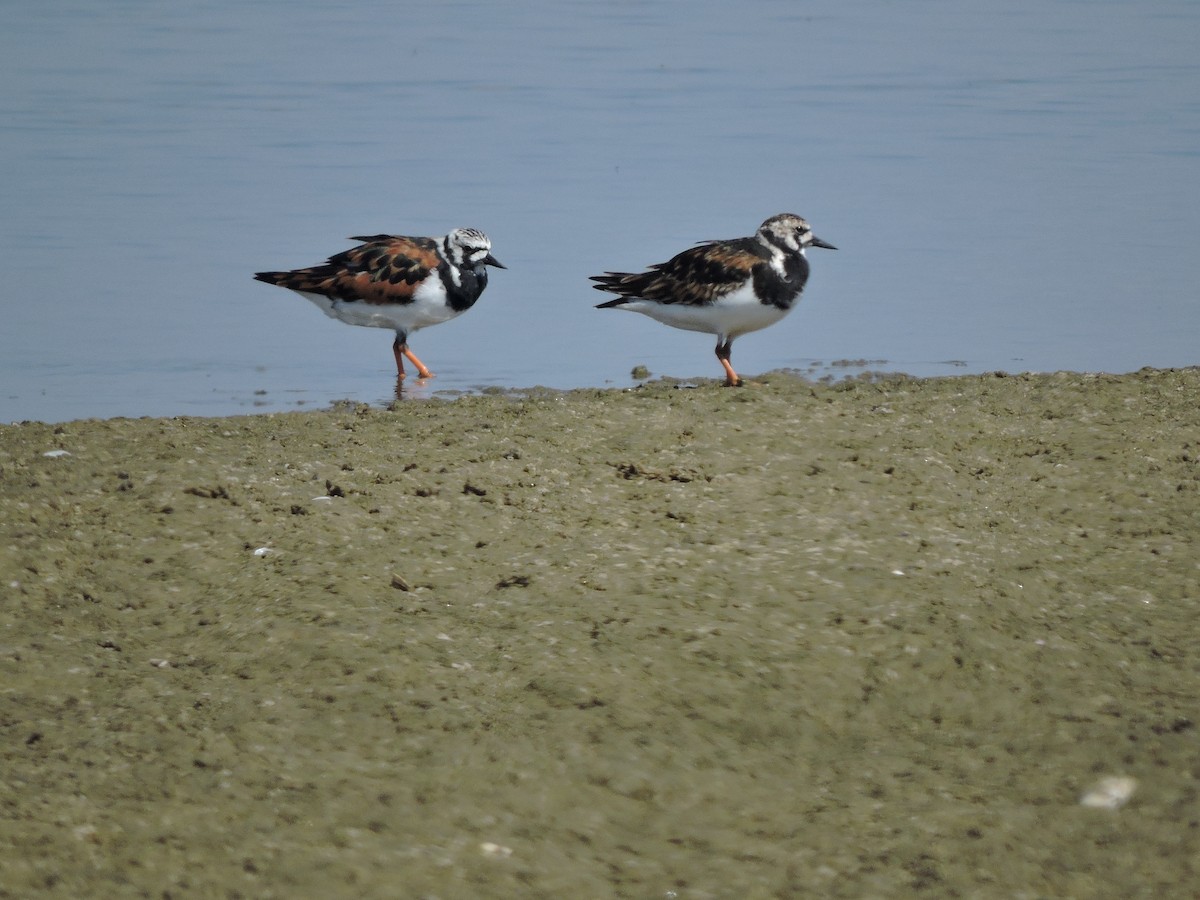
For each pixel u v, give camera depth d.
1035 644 10.18
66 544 11.38
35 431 14.50
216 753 8.70
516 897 7.63
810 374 19.03
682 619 10.30
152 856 7.74
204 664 9.79
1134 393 15.72
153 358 19.83
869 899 7.70
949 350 20.05
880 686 9.70
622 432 14.31
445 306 19.38
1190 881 7.83
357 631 10.07
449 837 8.06
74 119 33.12
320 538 11.59
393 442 14.13
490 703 9.30
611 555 11.36
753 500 12.52
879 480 13.06
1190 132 31.38
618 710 9.27
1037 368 19.08
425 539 11.64
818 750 9.09
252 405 17.80
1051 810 8.43
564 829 8.22
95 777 8.40
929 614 10.43
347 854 7.86
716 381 18.77
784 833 8.26
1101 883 7.84
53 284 22.72
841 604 10.55
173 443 13.99
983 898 7.72
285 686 9.45
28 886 7.44
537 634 10.11
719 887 7.79
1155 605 10.88
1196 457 13.66
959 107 34.19
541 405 15.71
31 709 9.20
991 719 9.41
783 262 17.86
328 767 8.60
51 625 10.31
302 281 19.42
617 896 7.70
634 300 18.42
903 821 8.34
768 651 9.95
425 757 8.73
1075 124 32.34
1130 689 9.69
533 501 12.45
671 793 8.57
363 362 20.02
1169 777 8.68
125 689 9.45
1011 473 13.43
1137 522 12.33
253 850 7.84
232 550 11.40
